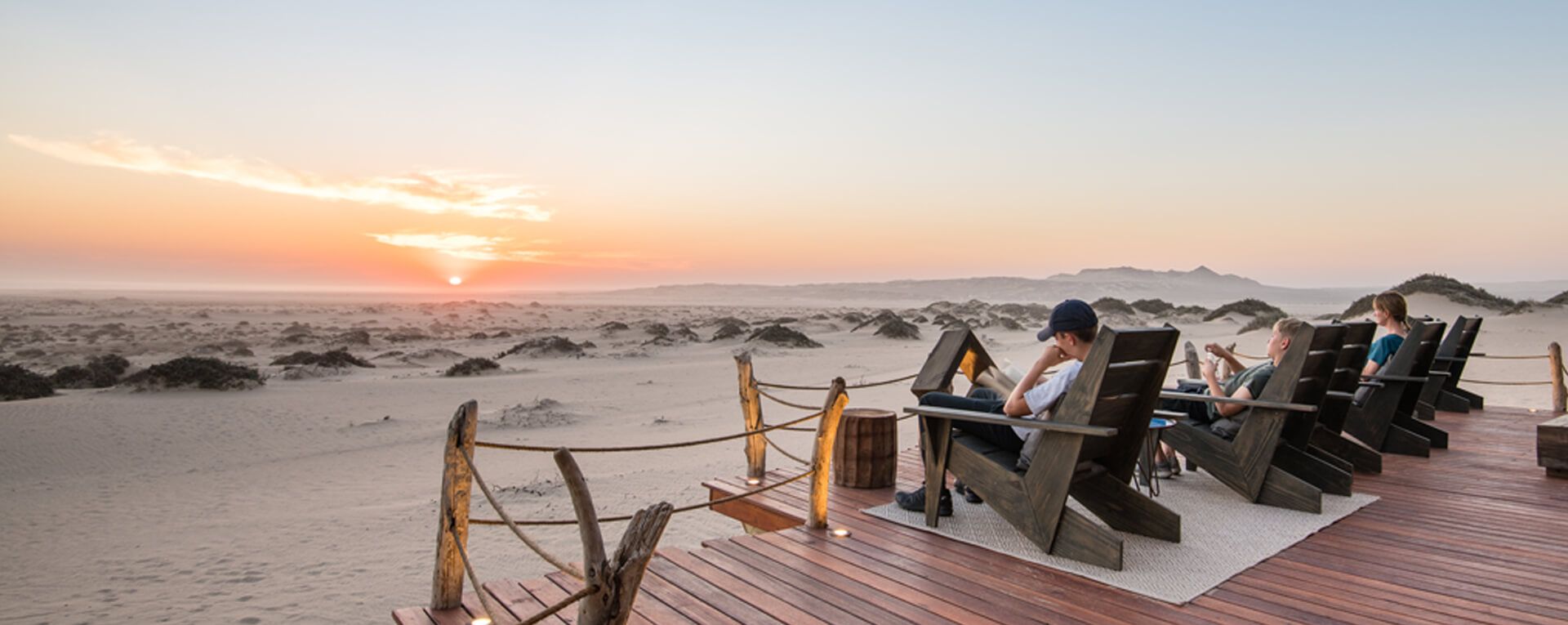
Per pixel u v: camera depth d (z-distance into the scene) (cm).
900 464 678
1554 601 358
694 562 422
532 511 955
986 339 4656
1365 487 581
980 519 495
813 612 353
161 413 1852
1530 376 1778
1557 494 559
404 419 1773
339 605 670
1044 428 416
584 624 241
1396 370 718
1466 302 4191
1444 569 402
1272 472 526
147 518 992
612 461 1276
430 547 841
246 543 862
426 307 10919
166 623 632
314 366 2775
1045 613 350
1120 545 397
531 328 6159
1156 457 618
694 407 1914
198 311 8588
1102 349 402
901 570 407
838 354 3559
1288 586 380
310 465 1338
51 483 1214
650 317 8425
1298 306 15762
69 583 741
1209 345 596
